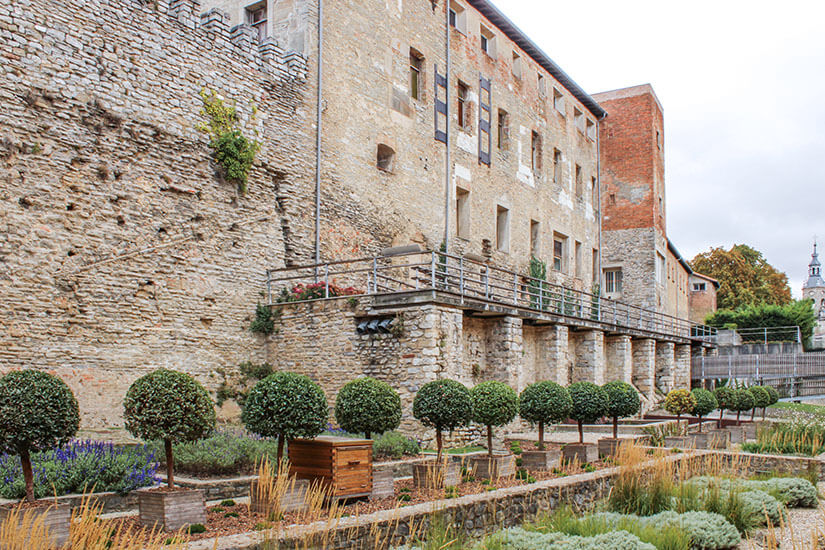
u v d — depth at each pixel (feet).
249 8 76.54
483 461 41.45
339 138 73.92
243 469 39.04
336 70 74.43
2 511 24.12
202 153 60.18
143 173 55.72
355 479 33.50
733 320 173.58
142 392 28.81
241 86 63.98
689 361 116.88
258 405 32.89
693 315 195.11
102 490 32.32
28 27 49.44
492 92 101.24
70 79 51.57
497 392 44.50
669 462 42.22
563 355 81.00
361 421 39.60
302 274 67.41
